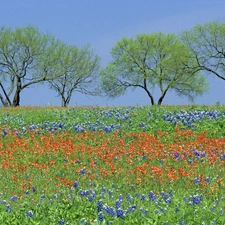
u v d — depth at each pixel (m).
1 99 85.38
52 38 86.12
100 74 90.06
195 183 17.78
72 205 13.53
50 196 15.73
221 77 81.38
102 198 15.37
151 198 15.12
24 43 83.31
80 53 89.94
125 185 17.88
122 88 88.88
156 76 86.00
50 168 21.08
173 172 18.73
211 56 81.38
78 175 19.80
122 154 22.86
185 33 83.06
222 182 17.75
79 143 26.38
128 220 12.37
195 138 26.95
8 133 28.80
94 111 38.62
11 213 13.36
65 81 90.19
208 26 81.12
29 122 34.34
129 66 87.38
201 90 86.69
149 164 21.14
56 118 35.12
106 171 19.39
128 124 31.12
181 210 13.55
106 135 28.30
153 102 88.19
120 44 88.62
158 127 29.91
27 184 18.23
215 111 32.94
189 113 33.22
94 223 12.11
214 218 12.92
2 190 17.75
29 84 85.50
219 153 22.84
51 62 85.44
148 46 87.31
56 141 26.50
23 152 24.06
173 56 83.19
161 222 12.29
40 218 12.64
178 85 86.31
